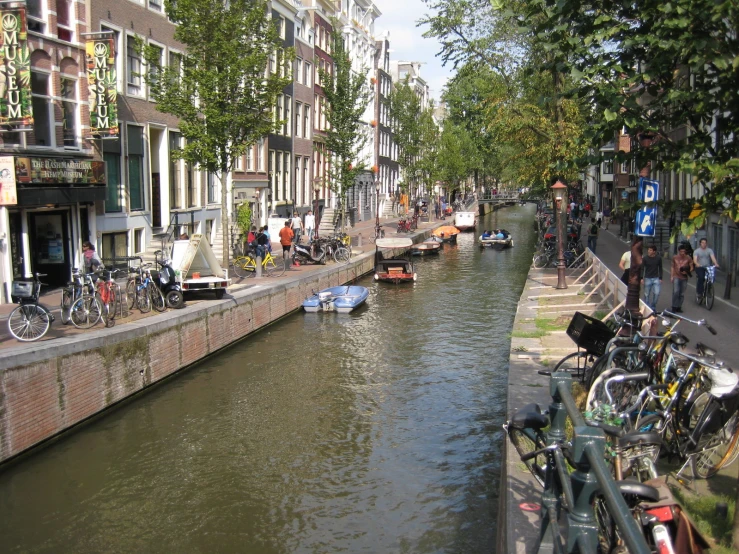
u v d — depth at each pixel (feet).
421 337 61.72
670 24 17.47
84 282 45.83
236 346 58.95
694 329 44.06
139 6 74.23
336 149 117.91
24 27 50.98
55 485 32.40
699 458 21.09
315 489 31.89
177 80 73.41
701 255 53.83
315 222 114.52
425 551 26.45
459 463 34.30
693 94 18.04
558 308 57.57
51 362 36.11
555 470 15.44
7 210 54.13
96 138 63.93
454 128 227.81
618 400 23.35
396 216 202.49
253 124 65.21
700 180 17.33
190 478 33.22
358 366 52.29
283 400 44.50
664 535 12.87
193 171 89.71
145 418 41.19
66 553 26.86
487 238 145.18
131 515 29.71
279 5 117.50
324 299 75.15
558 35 20.47
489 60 86.33
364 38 177.27
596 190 229.25
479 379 48.32
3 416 32.89
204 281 57.26
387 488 31.78
